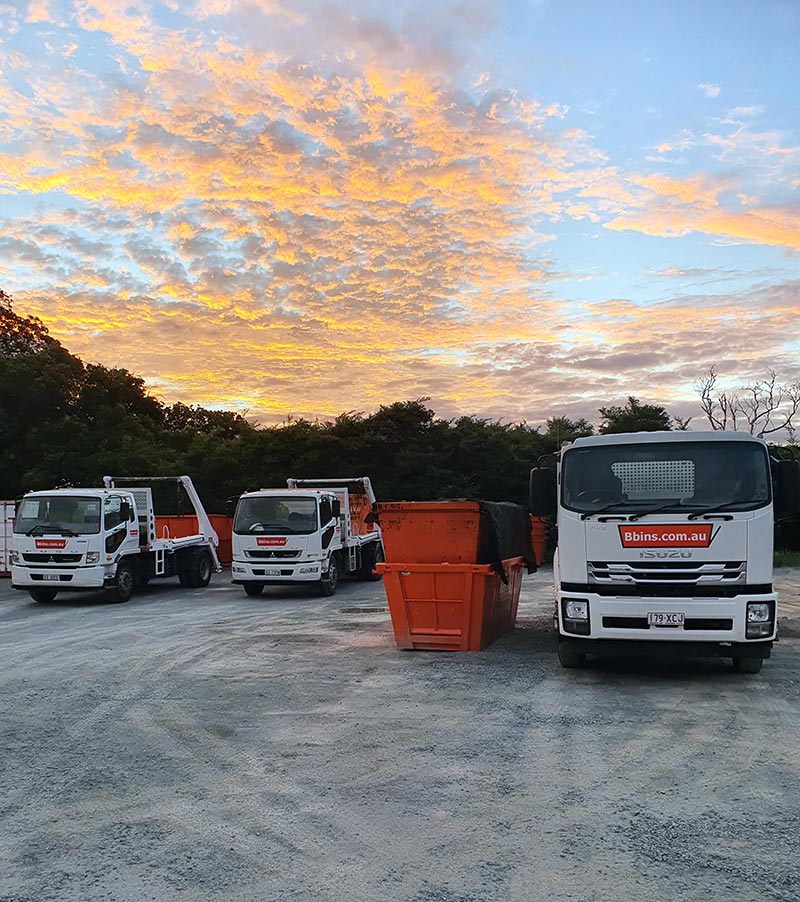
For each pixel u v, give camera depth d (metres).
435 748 6.82
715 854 4.71
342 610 16.31
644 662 10.48
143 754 6.76
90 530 17.75
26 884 4.45
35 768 6.42
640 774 6.14
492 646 11.70
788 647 11.52
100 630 13.91
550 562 27.06
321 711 8.10
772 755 6.58
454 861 4.65
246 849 4.86
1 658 11.36
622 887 4.31
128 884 4.43
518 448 32.53
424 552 11.38
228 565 27.94
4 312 37.88
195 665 10.59
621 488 9.30
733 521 8.88
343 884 4.39
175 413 45.62
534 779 6.03
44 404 32.12
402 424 32.44
